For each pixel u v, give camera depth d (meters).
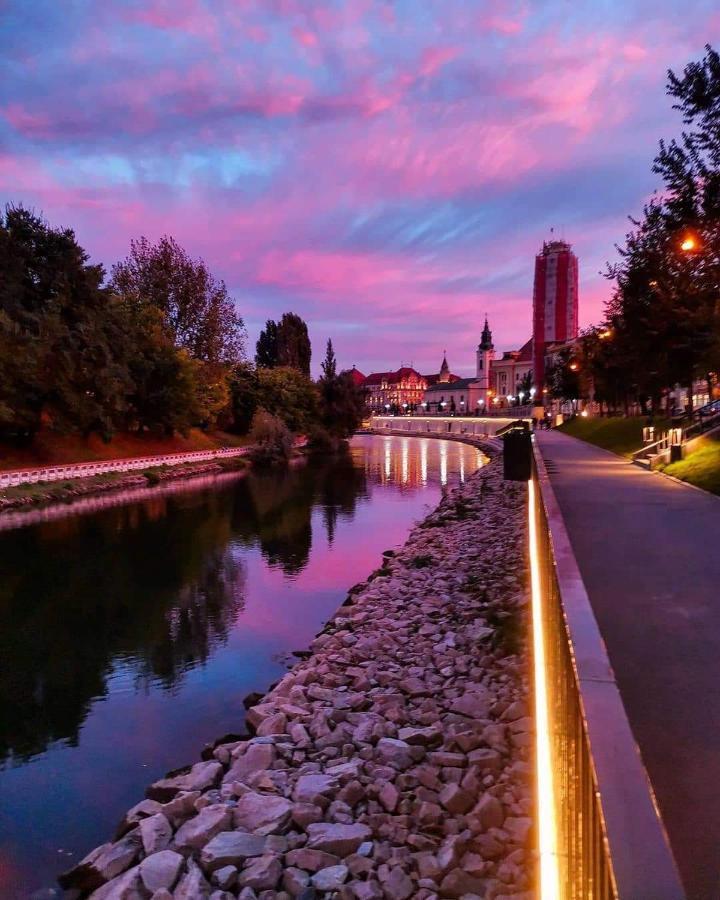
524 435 20.61
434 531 25.17
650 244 28.69
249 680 13.27
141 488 47.97
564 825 3.22
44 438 53.69
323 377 104.94
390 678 10.41
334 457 81.88
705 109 19.62
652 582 7.83
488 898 5.06
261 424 73.69
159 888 5.74
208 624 16.97
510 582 14.87
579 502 14.66
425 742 8.01
